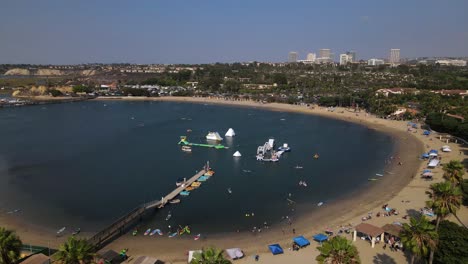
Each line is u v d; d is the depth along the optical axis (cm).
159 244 9250
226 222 10519
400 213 10656
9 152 18400
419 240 6550
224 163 16900
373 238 8650
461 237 7331
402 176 14412
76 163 16612
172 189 13312
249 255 8575
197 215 10994
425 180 13712
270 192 12975
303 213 11106
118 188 13375
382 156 17838
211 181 14225
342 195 12562
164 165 16488
